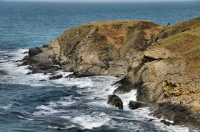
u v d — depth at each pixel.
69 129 37.19
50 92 53.22
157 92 43.34
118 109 43.38
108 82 58.44
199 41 50.03
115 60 64.44
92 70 63.81
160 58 46.78
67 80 60.75
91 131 36.53
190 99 38.31
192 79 40.69
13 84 58.75
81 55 66.00
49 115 42.06
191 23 63.59
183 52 46.81
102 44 67.19
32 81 60.81
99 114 41.97
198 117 36.31
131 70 50.97
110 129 37.06
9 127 37.81
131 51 65.38
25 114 42.53
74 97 50.16
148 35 68.94
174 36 53.88
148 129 36.78
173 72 43.12
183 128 36.44
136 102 43.62
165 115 39.25
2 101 48.50
